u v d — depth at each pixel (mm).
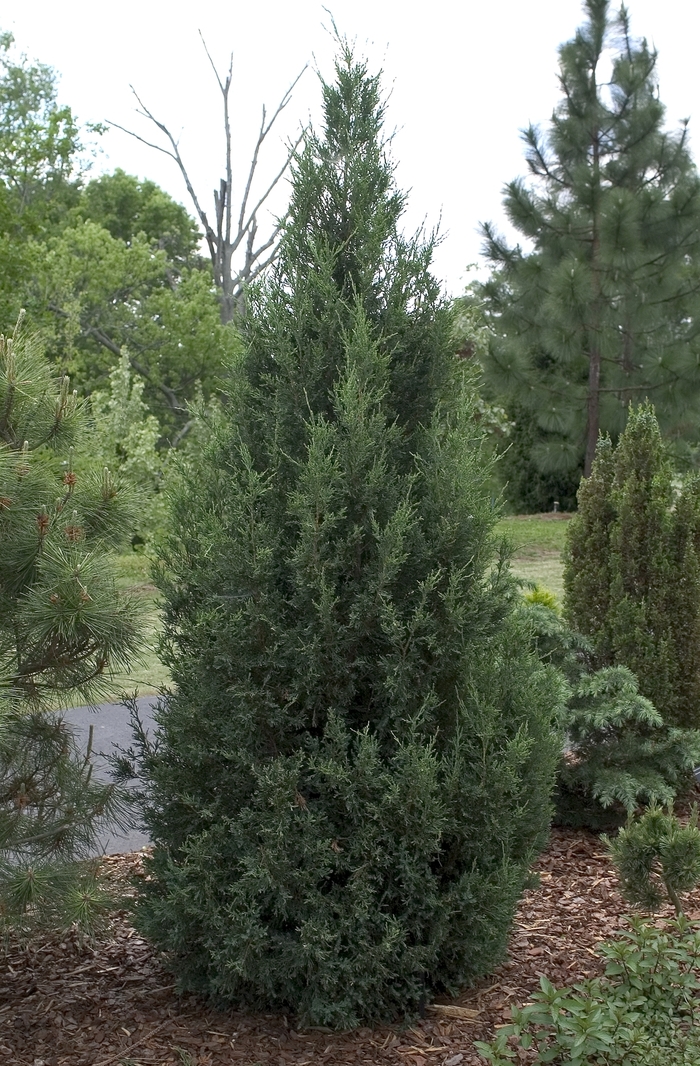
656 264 18453
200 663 3361
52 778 3590
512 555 3770
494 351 18578
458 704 3443
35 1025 3453
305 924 3174
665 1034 3119
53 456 3641
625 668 5961
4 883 3193
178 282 31734
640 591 6480
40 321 20562
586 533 6762
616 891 4812
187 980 3537
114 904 3436
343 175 3787
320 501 3260
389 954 3287
